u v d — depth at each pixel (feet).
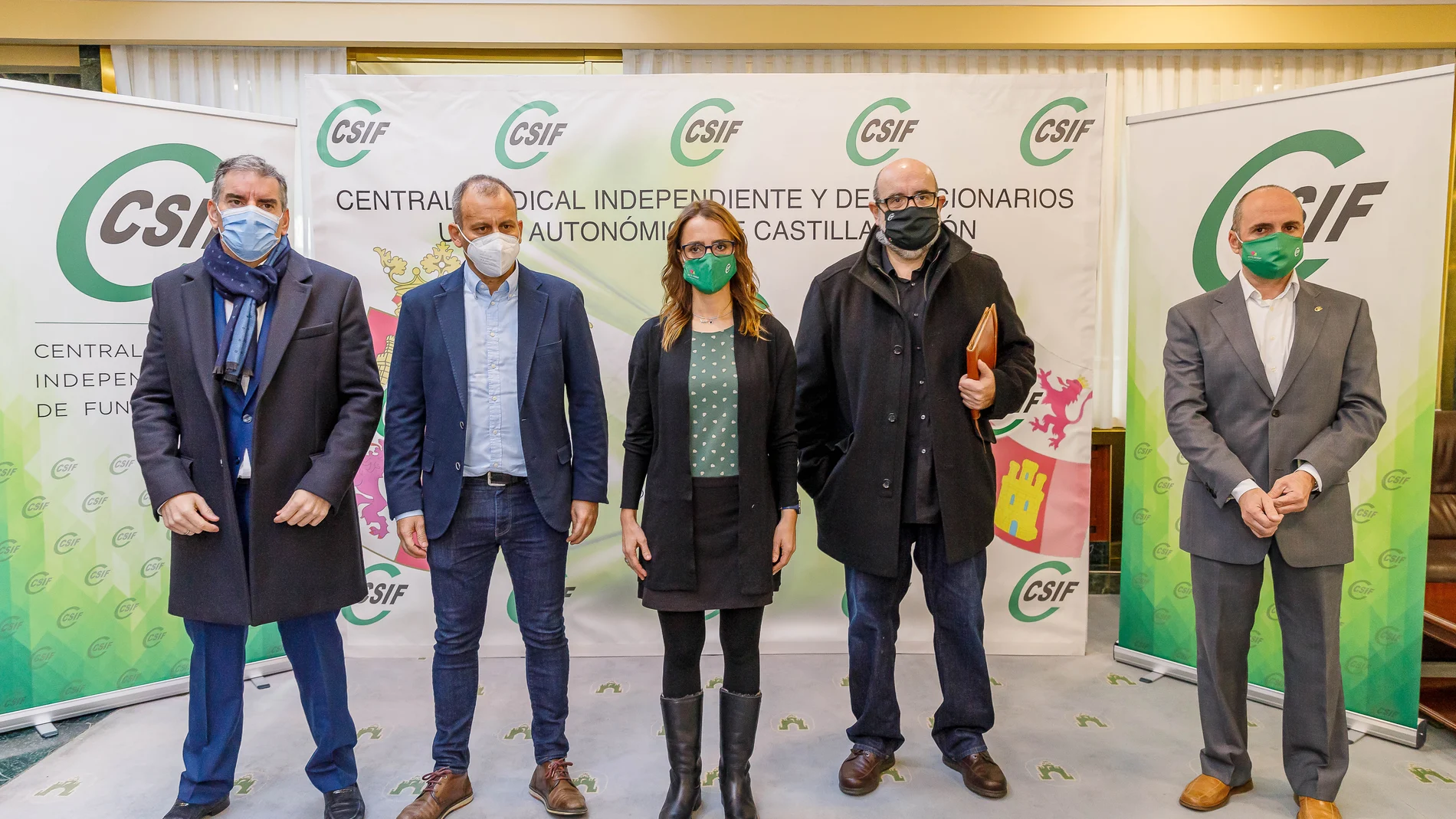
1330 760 6.39
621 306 9.75
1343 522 6.24
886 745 7.17
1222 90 13.00
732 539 6.09
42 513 8.40
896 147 9.57
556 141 9.57
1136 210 9.46
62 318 8.38
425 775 7.23
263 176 6.00
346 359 6.26
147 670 9.02
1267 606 8.86
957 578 6.86
